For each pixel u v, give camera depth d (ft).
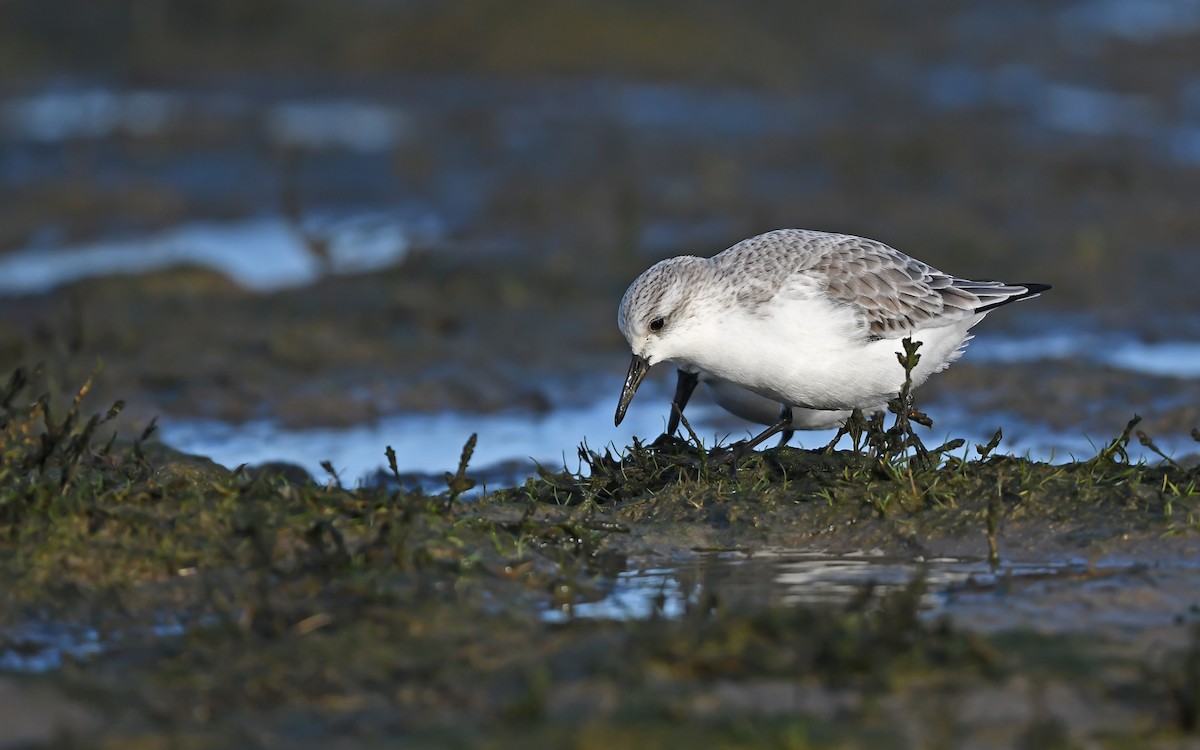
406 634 23.03
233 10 126.93
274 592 24.62
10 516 26.20
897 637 21.98
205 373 52.08
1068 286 66.13
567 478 32.63
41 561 25.23
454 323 59.52
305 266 71.97
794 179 89.10
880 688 20.81
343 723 20.17
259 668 21.93
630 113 108.27
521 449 43.68
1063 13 152.97
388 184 88.07
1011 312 62.34
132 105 106.52
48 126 100.42
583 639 22.71
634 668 21.44
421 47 123.95
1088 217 79.97
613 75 120.98
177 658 22.38
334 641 22.72
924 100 116.06
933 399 49.01
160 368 52.44
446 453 43.27
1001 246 72.84
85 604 24.35
